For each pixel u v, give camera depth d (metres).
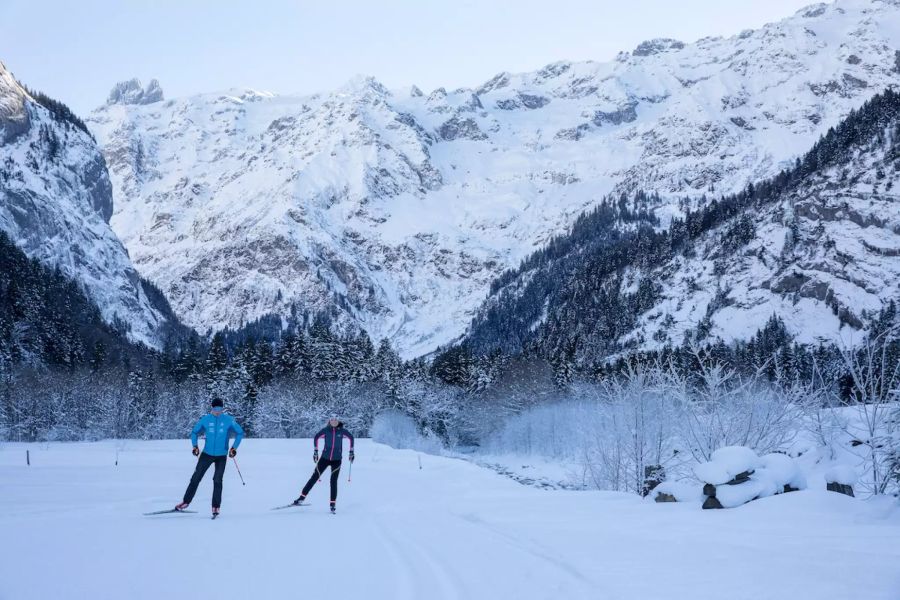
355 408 98.62
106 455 39.72
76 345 105.88
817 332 132.75
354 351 118.81
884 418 16.00
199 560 7.98
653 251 199.00
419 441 89.50
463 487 22.31
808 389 22.12
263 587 6.69
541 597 6.26
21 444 58.16
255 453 44.22
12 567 7.27
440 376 125.44
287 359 109.12
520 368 106.31
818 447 22.22
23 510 13.40
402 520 12.66
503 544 9.45
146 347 166.75
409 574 7.49
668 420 24.95
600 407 27.41
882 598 5.56
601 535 10.04
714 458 13.16
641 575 6.94
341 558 8.41
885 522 10.19
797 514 10.99
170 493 18.52
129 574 7.09
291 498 17.62
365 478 25.55
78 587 6.46
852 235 147.12
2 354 86.62
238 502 16.34
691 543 8.84
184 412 92.81
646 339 156.50
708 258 175.88
